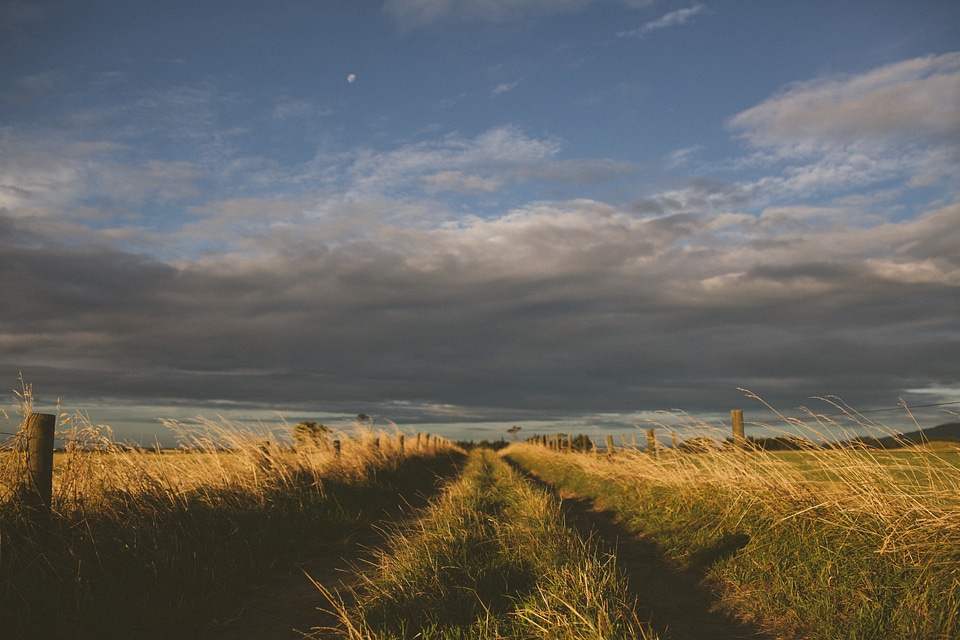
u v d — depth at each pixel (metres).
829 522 5.94
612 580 5.06
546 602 4.36
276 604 5.71
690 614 5.24
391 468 16.83
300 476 11.06
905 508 5.50
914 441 6.64
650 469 11.61
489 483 15.10
